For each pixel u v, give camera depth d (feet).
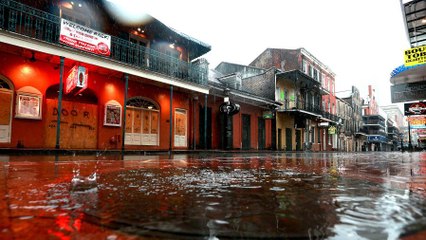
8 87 33.55
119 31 45.91
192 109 57.11
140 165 15.96
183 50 56.85
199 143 58.18
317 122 107.34
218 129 62.75
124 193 5.91
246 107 71.15
